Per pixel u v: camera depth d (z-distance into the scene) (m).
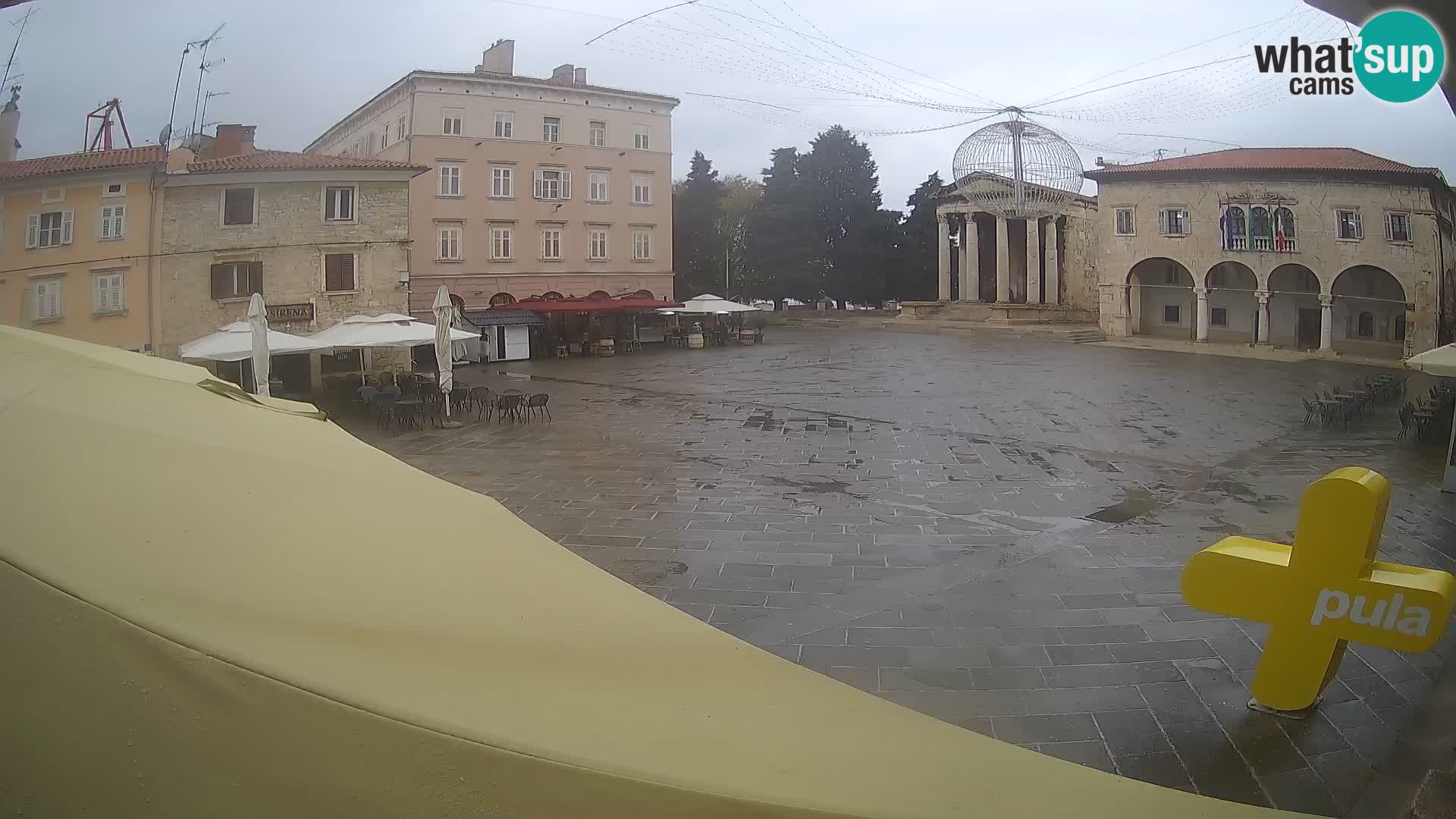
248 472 2.54
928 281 63.78
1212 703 5.58
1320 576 5.10
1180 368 29.44
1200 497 11.54
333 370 25.28
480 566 2.56
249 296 22.95
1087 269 54.00
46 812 1.57
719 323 44.38
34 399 2.55
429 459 14.30
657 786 1.64
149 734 1.59
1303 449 15.05
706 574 8.33
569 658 2.19
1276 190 35.66
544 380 27.25
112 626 1.62
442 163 38.31
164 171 20.05
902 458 14.27
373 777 1.58
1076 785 2.23
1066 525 10.12
